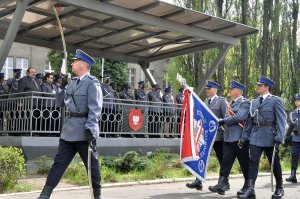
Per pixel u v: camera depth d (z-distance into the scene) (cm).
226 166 901
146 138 1416
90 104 628
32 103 1164
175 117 1543
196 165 915
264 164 1428
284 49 2888
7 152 863
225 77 2628
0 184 853
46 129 1198
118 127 1367
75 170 1023
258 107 847
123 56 1802
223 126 956
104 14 1259
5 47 1162
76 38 1614
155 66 4241
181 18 1368
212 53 2434
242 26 1449
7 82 1383
